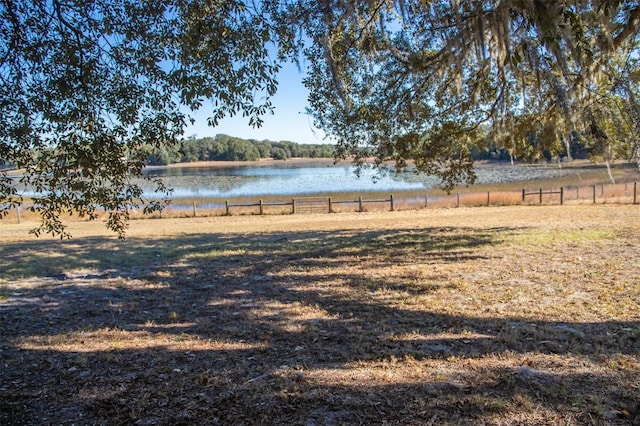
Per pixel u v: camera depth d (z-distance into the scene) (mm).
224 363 3953
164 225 16953
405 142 9836
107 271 8180
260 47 4461
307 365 3844
